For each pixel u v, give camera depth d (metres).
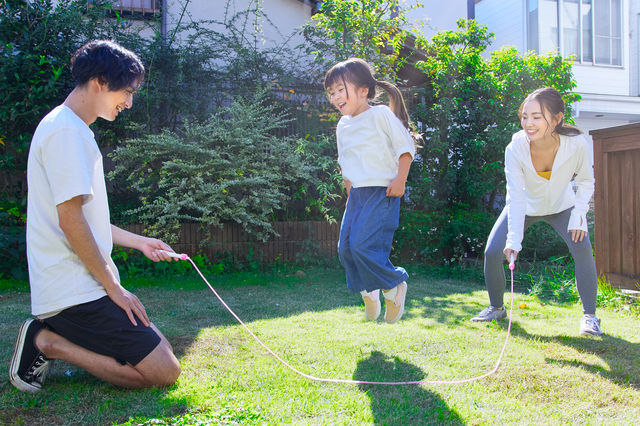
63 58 4.94
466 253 6.06
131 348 1.73
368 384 1.86
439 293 4.08
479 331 2.70
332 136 5.75
